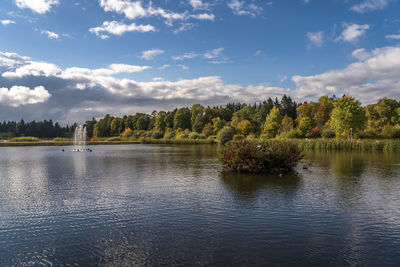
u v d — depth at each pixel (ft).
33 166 61.00
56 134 450.30
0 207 26.55
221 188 34.91
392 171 50.03
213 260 15.47
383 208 25.52
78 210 25.44
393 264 14.96
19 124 421.59
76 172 50.85
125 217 23.29
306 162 66.85
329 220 22.21
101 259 15.79
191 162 70.08
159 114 379.35
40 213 24.59
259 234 19.27
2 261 15.65
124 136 338.75
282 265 14.87
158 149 142.72
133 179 42.52
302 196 30.25
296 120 269.85
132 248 17.17
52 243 18.10
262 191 32.96
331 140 126.00
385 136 151.94
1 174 48.42
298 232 19.65
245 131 206.69
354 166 58.03
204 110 351.25
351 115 146.51
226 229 20.27
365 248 17.01
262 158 49.03
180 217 23.13
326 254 16.20
